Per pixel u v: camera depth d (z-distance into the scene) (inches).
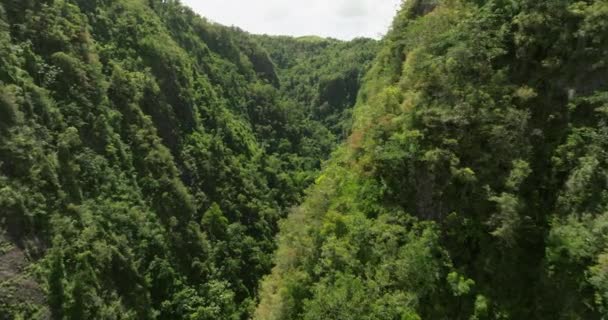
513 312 845.2
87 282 1518.2
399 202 1009.5
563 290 797.9
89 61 2187.5
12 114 1576.0
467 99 973.8
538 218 881.5
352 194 1104.8
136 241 1907.0
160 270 1935.3
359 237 992.9
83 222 1643.7
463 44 1021.8
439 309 875.4
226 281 2178.9
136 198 2031.3
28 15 1990.7
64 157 1727.4
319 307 941.8
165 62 2883.9
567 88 922.7
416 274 900.0
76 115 1923.0
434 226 941.2
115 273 1702.8
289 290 1080.8
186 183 2500.0
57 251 1462.8
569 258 796.6
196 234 2246.6
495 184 924.0
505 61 1007.0
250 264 2399.1
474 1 1126.4
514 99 961.5
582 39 909.2
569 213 835.4
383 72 1455.5
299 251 1177.4
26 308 1333.7
